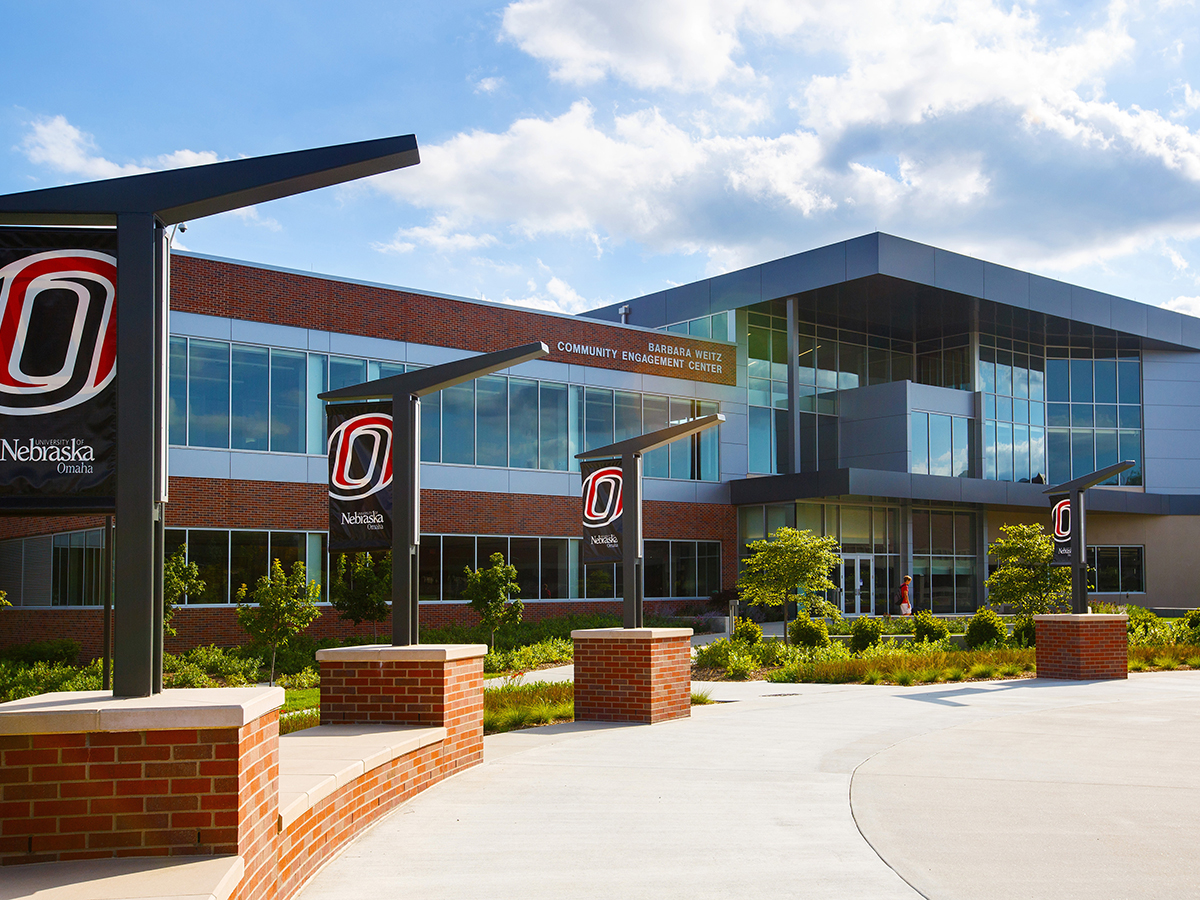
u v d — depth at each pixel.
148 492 5.27
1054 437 47.66
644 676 13.20
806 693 17.12
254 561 25.84
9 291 5.38
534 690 16.28
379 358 28.75
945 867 6.09
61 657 22.42
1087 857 6.35
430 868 6.04
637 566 14.14
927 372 45.97
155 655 5.24
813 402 41.69
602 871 5.97
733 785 8.70
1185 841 6.77
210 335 25.73
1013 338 46.12
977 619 25.70
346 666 9.23
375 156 5.87
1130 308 45.56
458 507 30.22
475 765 9.75
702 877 5.85
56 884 4.09
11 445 5.31
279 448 26.58
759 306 40.16
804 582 27.84
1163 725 12.64
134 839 4.53
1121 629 19.50
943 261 38.03
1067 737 11.62
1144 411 49.03
